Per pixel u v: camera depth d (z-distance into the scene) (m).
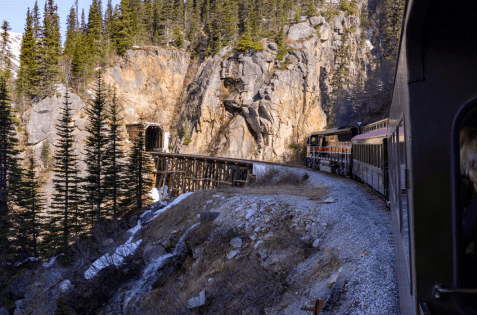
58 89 65.06
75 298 13.46
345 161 21.83
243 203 13.96
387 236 8.20
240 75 74.81
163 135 76.88
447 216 1.78
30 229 35.09
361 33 92.75
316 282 7.43
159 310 9.98
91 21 90.56
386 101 45.50
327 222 10.10
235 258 10.59
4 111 44.31
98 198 35.78
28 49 70.56
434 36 1.77
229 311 8.15
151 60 84.19
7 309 20.92
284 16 86.19
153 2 99.50
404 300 3.04
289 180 21.95
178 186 56.94
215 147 75.12
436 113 1.80
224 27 85.69
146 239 16.47
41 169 56.69
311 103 73.06
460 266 1.75
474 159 1.73
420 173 1.84
